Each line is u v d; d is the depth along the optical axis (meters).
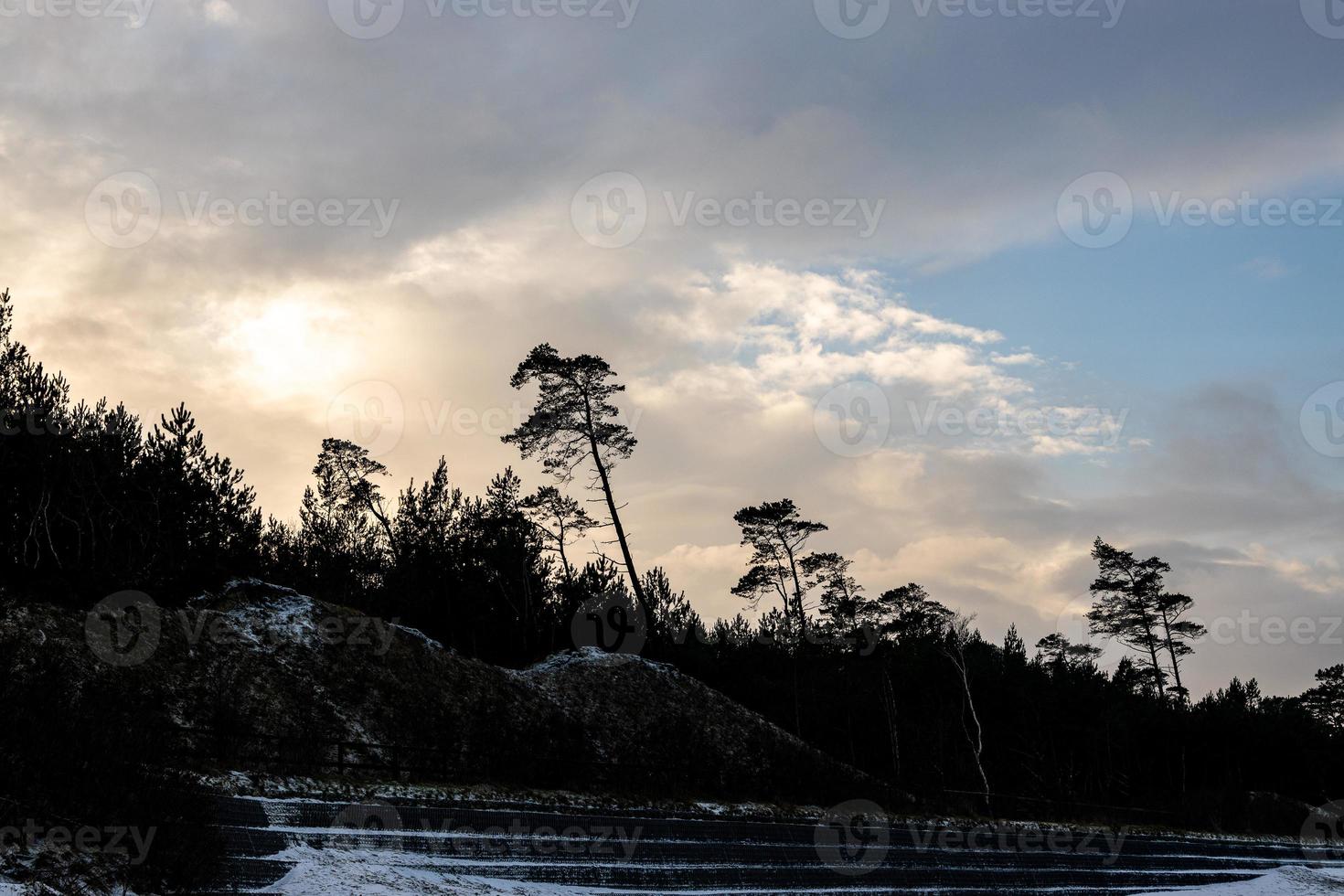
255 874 16.88
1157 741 62.69
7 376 30.39
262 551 42.19
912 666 61.12
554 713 42.38
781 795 40.25
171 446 33.66
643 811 32.12
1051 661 72.75
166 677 29.38
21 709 18.02
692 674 54.88
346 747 28.17
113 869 14.44
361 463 55.75
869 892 26.34
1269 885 36.06
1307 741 67.12
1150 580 73.75
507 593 49.91
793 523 61.59
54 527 30.14
